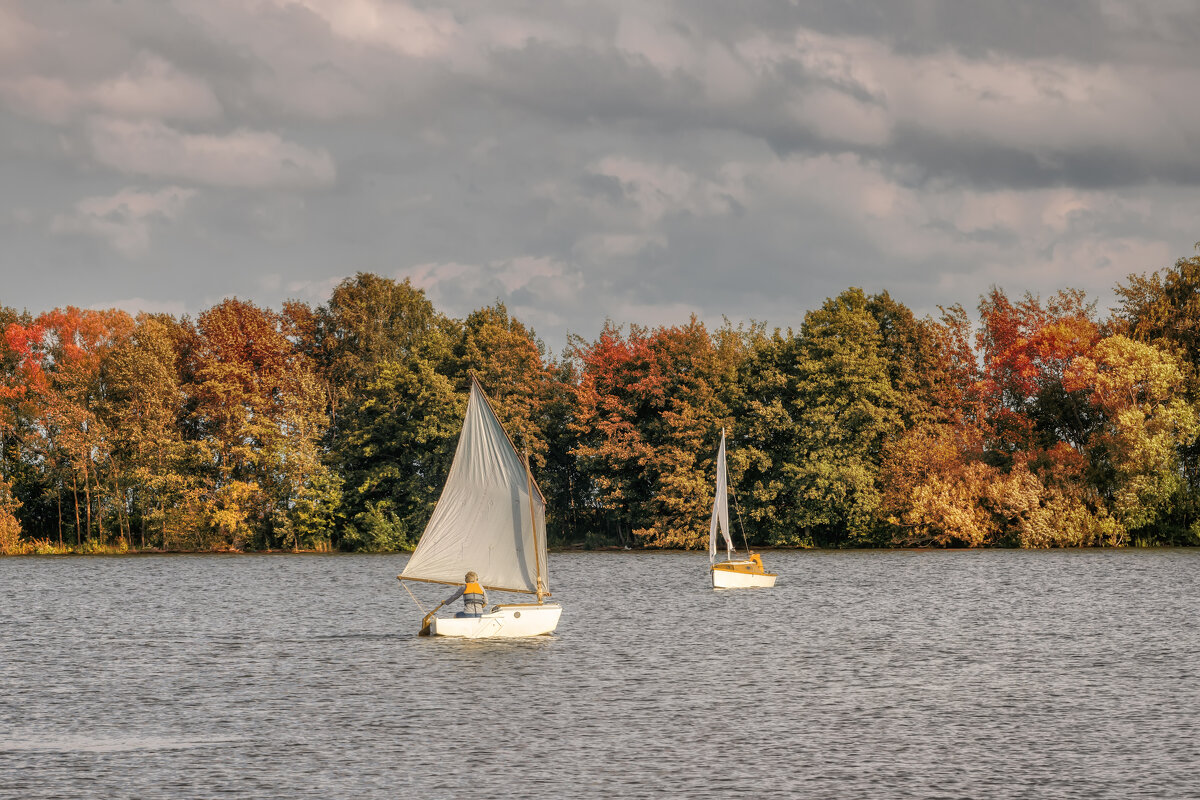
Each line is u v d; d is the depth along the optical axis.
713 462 139.38
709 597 80.25
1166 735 35.72
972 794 29.61
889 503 132.75
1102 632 59.47
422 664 49.69
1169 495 123.38
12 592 89.19
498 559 57.34
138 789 30.42
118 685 45.31
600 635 58.91
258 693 43.28
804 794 29.72
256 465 145.00
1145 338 130.62
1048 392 136.50
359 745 34.91
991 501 128.62
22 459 145.50
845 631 60.59
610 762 32.84
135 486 141.00
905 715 38.81
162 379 143.00
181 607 76.44
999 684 44.50
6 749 34.69
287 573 109.56
